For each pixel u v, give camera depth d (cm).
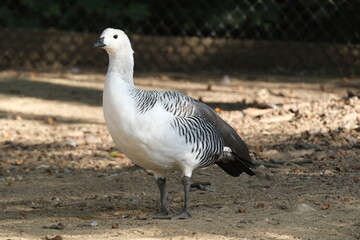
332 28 2091
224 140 930
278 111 1515
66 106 1662
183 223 856
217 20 2084
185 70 2042
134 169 1212
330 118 1431
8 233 842
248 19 2084
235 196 1008
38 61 2053
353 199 939
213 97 1712
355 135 1316
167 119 862
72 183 1141
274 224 836
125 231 828
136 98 862
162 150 869
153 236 802
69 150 1355
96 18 2112
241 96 1725
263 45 2034
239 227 828
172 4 2106
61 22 2105
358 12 2062
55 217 937
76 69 2008
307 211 886
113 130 878
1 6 2108
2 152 1348
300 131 1383
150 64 2052
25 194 1078
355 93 1670
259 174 1135
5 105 1653
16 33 2045
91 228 860
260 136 1370
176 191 1069
